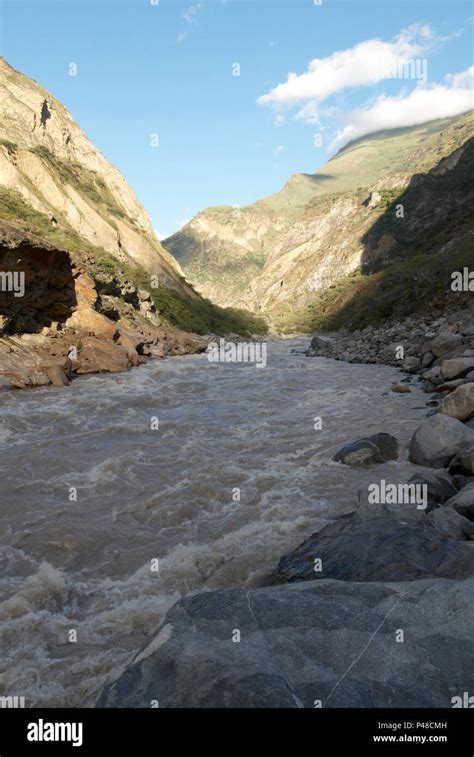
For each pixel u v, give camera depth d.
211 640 2.66
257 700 2.25
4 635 3.88
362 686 2.35
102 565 5.04
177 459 8.37
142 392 14.96
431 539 4.28
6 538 5.60
